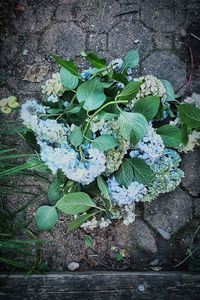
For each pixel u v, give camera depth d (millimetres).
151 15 1204
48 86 982
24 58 1196
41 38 1208
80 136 892
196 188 1095
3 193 1000
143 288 984
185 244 1064
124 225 1079
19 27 1223
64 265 1059
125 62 1012
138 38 1188
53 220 960
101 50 1187
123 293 982
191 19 1196
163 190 1029
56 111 954
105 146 877
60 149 881
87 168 892
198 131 1044
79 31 1205
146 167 946
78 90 910
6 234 954
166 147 1022
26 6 1236
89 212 996
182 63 1164
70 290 988
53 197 989
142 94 946
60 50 1195
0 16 1230
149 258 1061
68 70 925
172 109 1052
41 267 1033
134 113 876
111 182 946
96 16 1214
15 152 1119
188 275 993
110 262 1061
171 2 1211
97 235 1076
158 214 1085
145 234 1074
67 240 1076
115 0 1222
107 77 961
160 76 1156
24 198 1104
